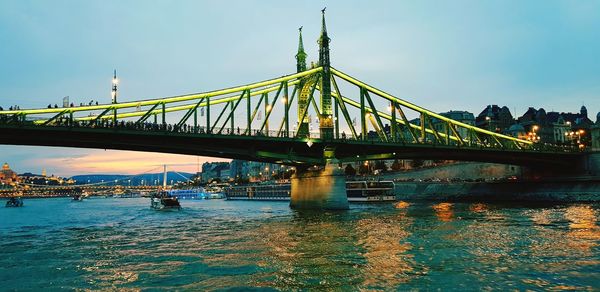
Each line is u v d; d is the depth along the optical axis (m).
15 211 131.25
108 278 27.67
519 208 80.88
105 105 67.31
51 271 30.22
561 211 70.44
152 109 71.50
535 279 25.47
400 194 139.62
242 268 29.56
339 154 94.50
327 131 86.25
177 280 26.58
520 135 176.75
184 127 71.12
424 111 102.19
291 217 70.88
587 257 31.36
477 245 36.97
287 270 28.56
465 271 27.50
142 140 68.12
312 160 85.00
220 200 198.50
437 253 33.59
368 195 114.81
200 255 35.16
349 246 37.62
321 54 91.50
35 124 59.06
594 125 136.12
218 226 59.41
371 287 24.09
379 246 37.28
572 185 102.19
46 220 83.25
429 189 133.62
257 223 61.94
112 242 45.09
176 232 53.25
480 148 100.31
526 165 121.00
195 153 77.19
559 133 189.88
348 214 73.12
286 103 84.88
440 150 98.38
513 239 39.91
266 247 38.38
